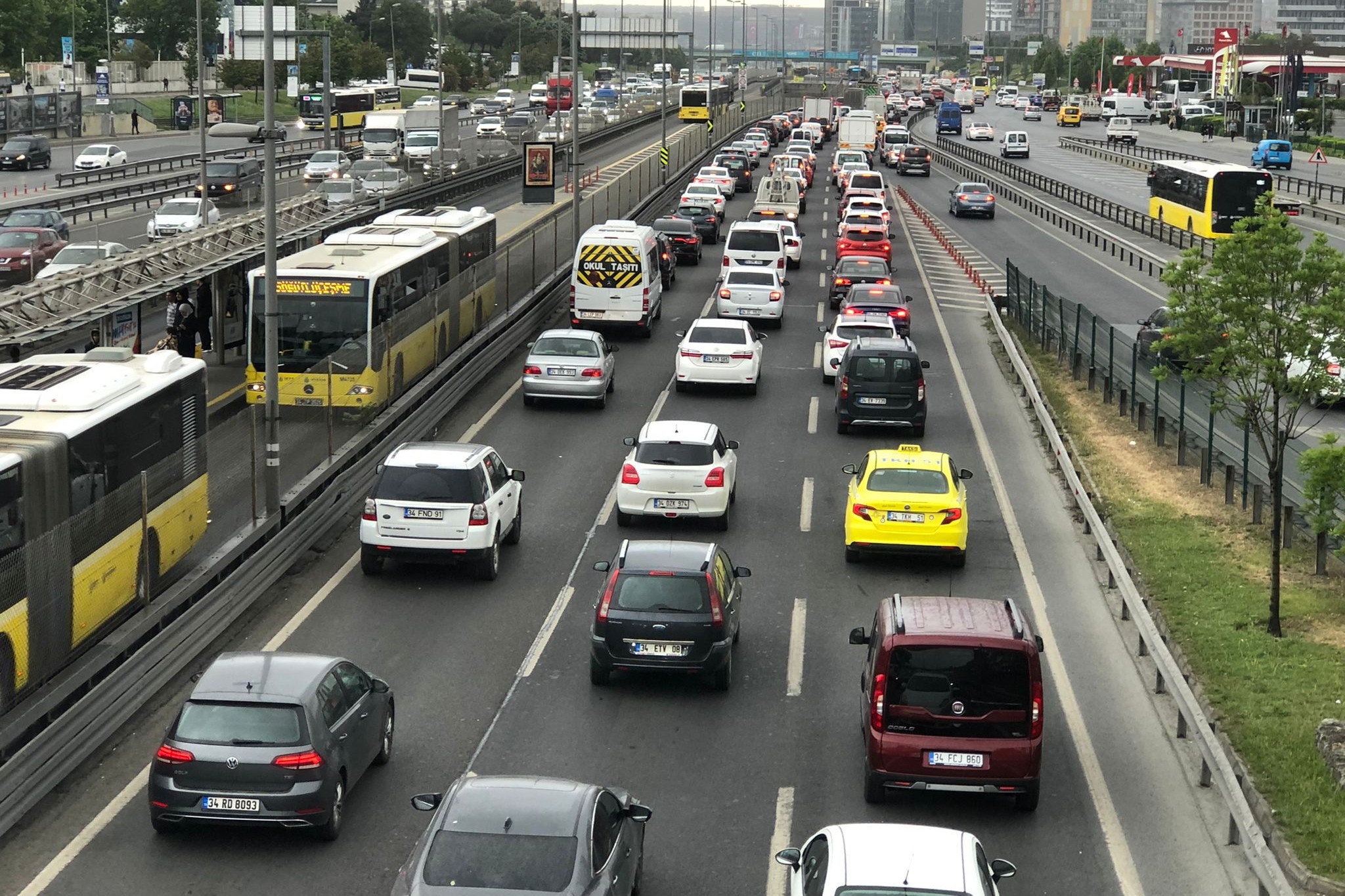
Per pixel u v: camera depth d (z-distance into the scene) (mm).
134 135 115625
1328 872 13961
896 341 33719
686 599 18672
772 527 26641
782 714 18531
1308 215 76562
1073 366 39719
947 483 24109
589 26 184750
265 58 23672
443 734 17688
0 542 16359
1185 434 31234
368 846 14750
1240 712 18078
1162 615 21859
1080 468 30469
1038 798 15641
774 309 46750
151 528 20000
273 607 22219
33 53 133625
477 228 40688
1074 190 83562
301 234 42375
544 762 16922
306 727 14352
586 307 44000
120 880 14008
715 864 14539
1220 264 21344
